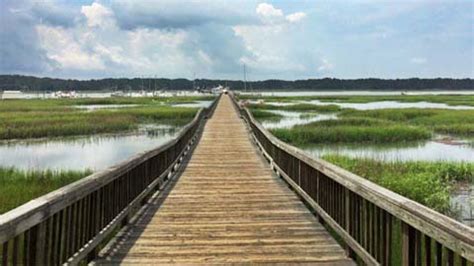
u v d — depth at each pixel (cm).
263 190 870
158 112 4578
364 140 2678
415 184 1185
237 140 1886
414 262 305
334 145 2498
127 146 2497
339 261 463
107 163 1906
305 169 718
